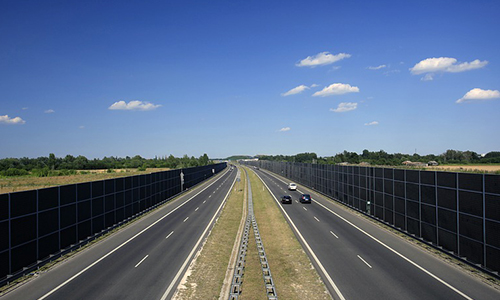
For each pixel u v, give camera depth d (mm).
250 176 111188
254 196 56281
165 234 28516
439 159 110500
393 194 29438
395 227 28812
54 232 21750
